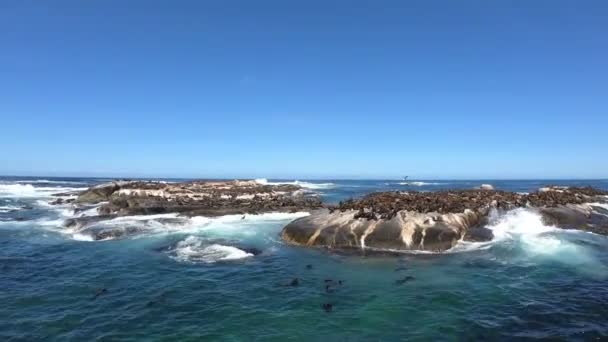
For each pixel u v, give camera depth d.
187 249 19.09
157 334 10.33
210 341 9.93
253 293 13.19
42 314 11.65
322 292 13.20
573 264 16.11
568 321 10.92
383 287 13.62
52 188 63.84
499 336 10.10
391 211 19.86
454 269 15.51
